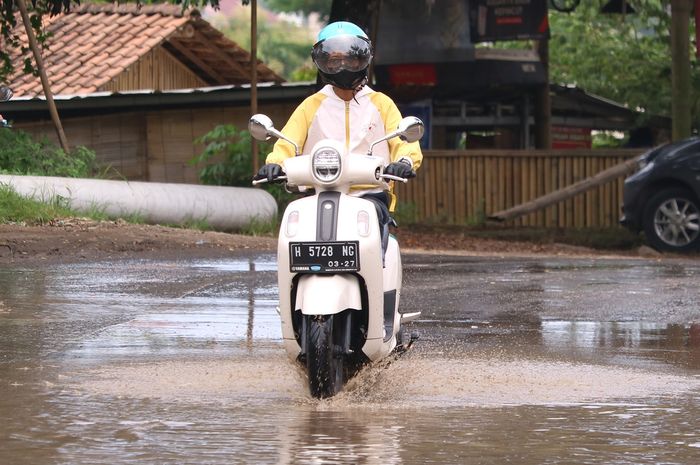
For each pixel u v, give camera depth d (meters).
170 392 9.41
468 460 7.21
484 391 9.66
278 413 8.61
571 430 8.10
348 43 10.12
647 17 42.34
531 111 42.69
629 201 26.17
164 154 35.53
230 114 35.34
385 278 9.91
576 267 20.58
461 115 41.03
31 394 9.21
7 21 32.66
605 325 13.82
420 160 10.25
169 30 39.66
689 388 9.86
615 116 43.88
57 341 11.93
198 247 21.41
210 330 12.83
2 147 26.17
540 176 33.84
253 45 30.14
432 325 13.76
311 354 8.91
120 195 24.59
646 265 21.11
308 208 9.30
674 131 32.12
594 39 47.06
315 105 10.38
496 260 21.84
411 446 7.56
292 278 9.21
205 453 7.31
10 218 21.70
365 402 9.11
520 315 14.62
